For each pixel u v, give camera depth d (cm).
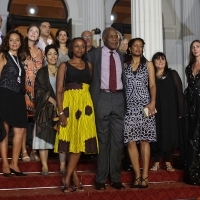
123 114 395
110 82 387
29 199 359
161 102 447
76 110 367
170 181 445
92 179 416
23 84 413
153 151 461
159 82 453
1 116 395
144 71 402
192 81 438
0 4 877
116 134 393
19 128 410
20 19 916
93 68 389
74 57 382
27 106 455
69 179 377
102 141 386
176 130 446
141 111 396
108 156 394
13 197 357
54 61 434
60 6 962
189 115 439
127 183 427
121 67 397
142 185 397
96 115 385
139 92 398
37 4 962
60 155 426
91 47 521
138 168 404
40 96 422
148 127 396
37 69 465
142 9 586
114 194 378
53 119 411
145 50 578
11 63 406
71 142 361
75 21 924
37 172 438
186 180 436
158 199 393
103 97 385
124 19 1013
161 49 591
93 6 877
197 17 959
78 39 380
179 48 992
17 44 416
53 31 962
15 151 411
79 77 374
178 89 452
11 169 410
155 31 586
